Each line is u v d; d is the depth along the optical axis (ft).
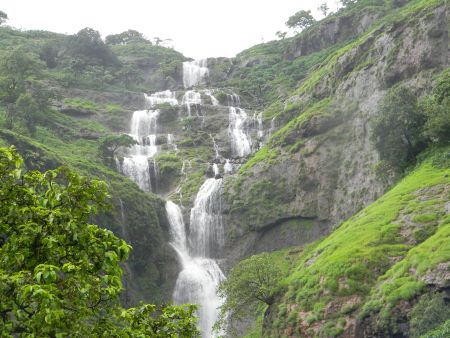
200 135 299.99
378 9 353.72
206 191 244.83
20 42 407.23
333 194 215.92
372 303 115.24
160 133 312.29
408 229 136.15
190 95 352.08
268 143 256.11
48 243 36.99
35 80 308.19
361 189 204.74
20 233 38.88
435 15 214.90
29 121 247.50
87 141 279.69
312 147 230.48
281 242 219.41
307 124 236.22
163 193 262.06
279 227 223.51
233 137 297.74
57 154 209.97
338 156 222.48
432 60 209.97
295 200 224.74
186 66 424.05
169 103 335.88
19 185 42.09
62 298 37.99
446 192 145.79
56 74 354.33
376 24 311.47
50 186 41.11
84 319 39.27
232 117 310.86
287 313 135.85
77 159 221.87
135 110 339.57
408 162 183.52
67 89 335.67
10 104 251.39
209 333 200.75
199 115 322.75
